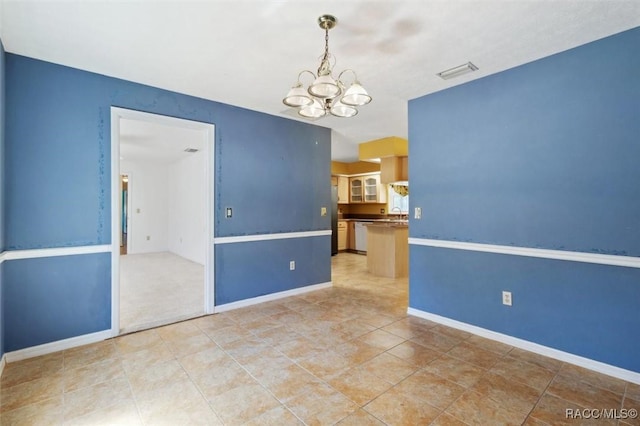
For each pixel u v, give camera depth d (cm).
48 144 259
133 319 333
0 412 184
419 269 347
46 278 259
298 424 175
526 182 267
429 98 336
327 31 205
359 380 219
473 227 302
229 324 322
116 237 291
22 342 248
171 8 189
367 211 871
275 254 412
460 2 185
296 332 301
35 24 206
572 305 244
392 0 182
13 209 245
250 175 386
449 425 174
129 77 290
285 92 327
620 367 222
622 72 220
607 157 227
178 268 607
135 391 206
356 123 454
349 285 487
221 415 182
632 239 217
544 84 255
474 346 273
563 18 202
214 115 354
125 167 787
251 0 182
